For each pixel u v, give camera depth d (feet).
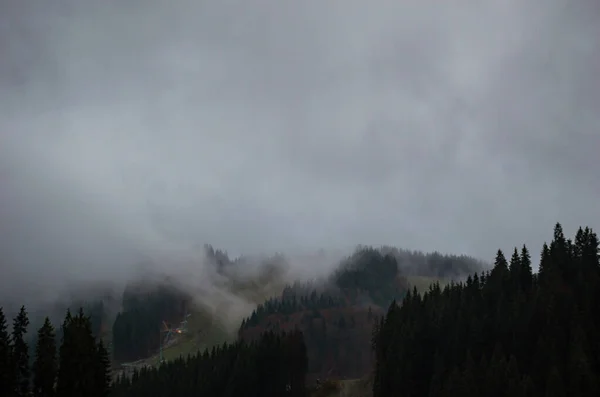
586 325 267.59
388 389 329.11
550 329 271.49
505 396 253.24
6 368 233.35
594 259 314.55
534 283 325.83
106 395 265.34
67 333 253.44
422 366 323.37
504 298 316.60
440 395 280.10
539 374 260.21
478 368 274.16
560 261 318.24
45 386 244.01
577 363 245.24
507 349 288.92
